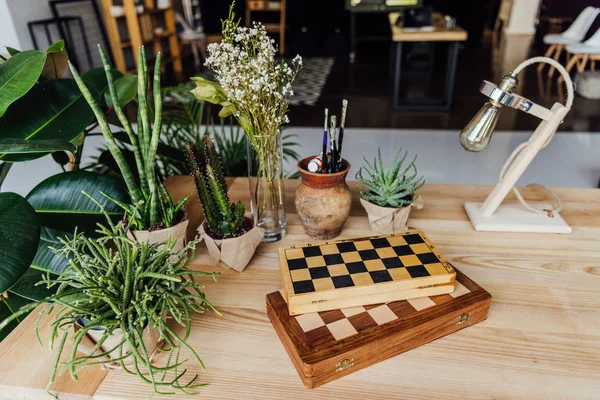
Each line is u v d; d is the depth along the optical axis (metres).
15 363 0.84
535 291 1.02
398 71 4.89
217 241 1.05
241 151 2.23
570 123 4.32
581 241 1.20
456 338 0.90
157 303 0.76
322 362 0.77
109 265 0.81
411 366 0.83
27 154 1.10
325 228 1.19
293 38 9.08
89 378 0.82
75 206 1.16
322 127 4.46
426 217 1.34
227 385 0.80
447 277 0.91
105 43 6.29
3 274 0.83
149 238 1.04
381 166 1.20
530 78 5.95
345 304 0.90
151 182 1.04
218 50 1.01
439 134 4.25
